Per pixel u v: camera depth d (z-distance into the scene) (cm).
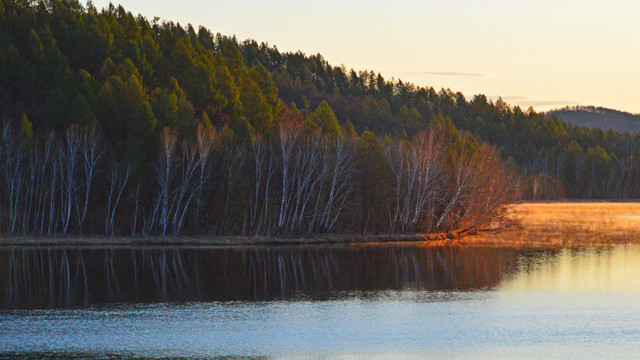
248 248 8406
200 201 9244
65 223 9188
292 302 5084
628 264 7069
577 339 4000
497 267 6869
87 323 4306
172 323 4341
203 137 9281
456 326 4325
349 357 3622
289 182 9794
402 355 3662
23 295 5234
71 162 8888
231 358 3584
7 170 9031
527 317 4588
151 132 9588
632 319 4519
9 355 3569
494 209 10044
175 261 7181
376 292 5522
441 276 6328
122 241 8625
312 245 8769
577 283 5925
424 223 10094
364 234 9719
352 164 9762
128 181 9181
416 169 9775
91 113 9556
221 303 5028
